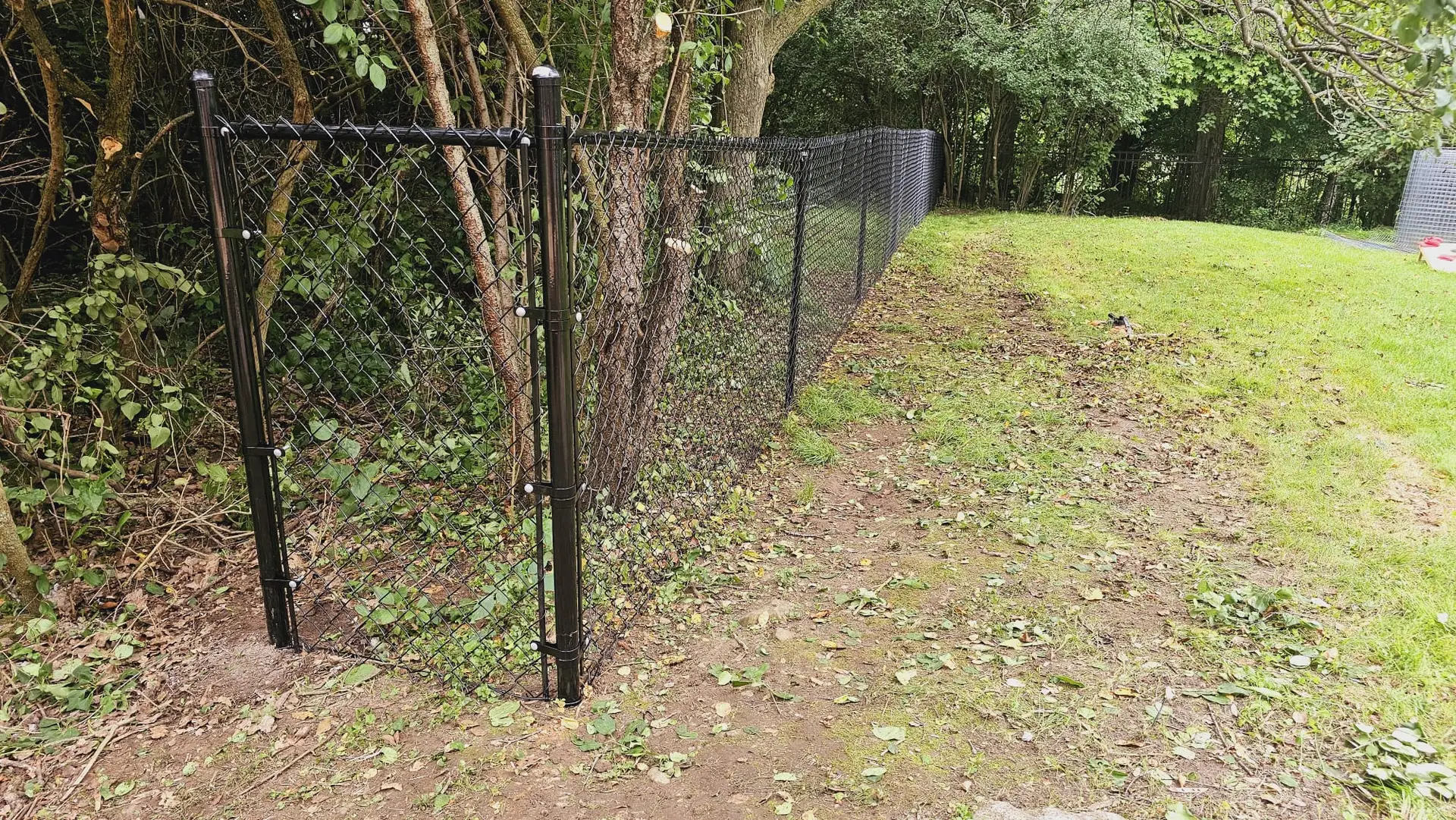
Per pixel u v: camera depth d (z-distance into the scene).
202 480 4.05
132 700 2.55
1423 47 1.97
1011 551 3.53
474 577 3.13
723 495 3.94
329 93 4.63
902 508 3.99
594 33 3.93
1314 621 2.89
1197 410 5.11
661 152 3.25
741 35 7.03
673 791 2.17
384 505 3.20
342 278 3.81
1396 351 6.00
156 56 4.65
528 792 2.17
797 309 5.01
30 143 4.69
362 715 2.46
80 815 2.11
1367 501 3.86
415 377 4.02
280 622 2.78
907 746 2.34
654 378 3.53
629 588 3.06
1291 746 2.32
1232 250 9.90
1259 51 6.01
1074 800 2.13
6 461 3.52
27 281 3.74
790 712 2.50
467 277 3.74
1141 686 2.61
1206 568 3.34
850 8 14.88
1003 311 7.62
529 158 2.11
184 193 5.13
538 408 2.26
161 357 4.19
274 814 2.10
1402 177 16.08
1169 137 19.64
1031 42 13.89
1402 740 2.29
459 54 3.93
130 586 3.20
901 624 2.98
